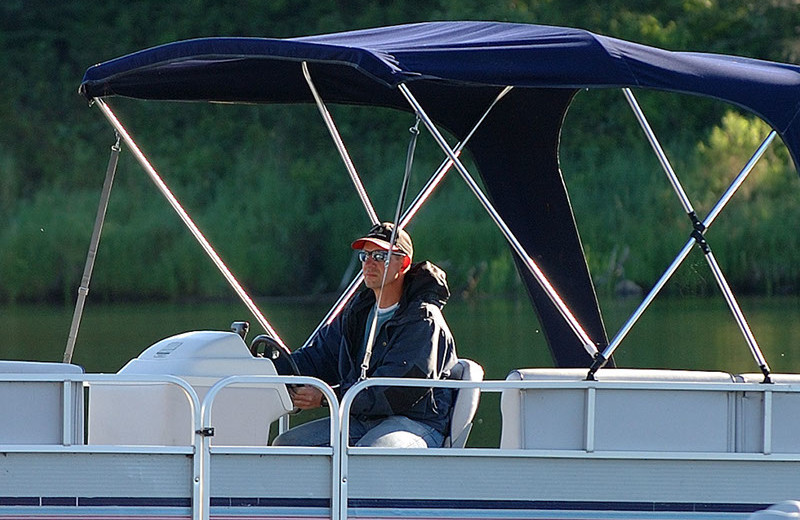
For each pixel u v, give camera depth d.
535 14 98.69
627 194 80.38
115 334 55.88
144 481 15.06
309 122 89.38
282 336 52.66
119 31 100.81
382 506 15.41
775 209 76.88
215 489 15.16
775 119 16.52
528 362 42.72
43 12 101.94
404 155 85.06
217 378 16.45
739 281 74.81
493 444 26.09
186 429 16.28
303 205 83.06
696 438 15.87
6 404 14.93
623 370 16.39
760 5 103.50
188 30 100.69
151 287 77.56
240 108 91.69
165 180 86.12
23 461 14.92
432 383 15.54
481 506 15.55
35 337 54.72
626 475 15.77
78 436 15.07
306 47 15.51
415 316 16.94
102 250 78.19
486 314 62.22
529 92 20.44
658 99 87.50
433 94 20.55
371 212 20.48
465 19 97.06
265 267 79.06
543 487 15.65
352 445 16.89
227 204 83.44
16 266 77.75
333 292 80.12
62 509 14.95
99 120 92.81
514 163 21.33
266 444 16.55
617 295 72.94
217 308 71.50
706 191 79.06
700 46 99.56
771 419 15.94
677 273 74.06
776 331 52.56
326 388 15.35
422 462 15.48
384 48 15.63
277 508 15.25
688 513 15.81
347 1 101.00
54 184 87.12
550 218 21.42
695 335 51.25
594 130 86.81
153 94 19.44
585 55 15.70
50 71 96.81
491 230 76.06
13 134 91.38
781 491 15.95
